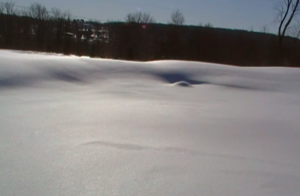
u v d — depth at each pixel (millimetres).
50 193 2740
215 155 3836
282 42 24781
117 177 3104
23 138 4199
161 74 10453
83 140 4207
